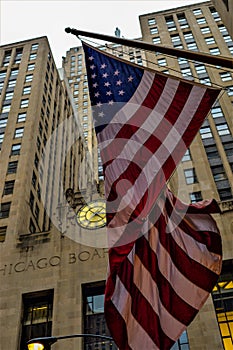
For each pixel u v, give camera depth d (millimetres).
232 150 37625
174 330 10422
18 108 50812
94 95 13836
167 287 11086
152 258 11500
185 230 12125
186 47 53938
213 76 46812
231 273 25406
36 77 56469
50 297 26781
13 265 28688
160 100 12656
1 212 36281
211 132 40125
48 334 24672
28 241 30734
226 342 21891
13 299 26328
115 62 14219
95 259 27891
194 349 21312
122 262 11367
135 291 10969
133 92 13273
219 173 35719
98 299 26016
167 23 60594
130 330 10422
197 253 11688
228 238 26797
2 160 42719
